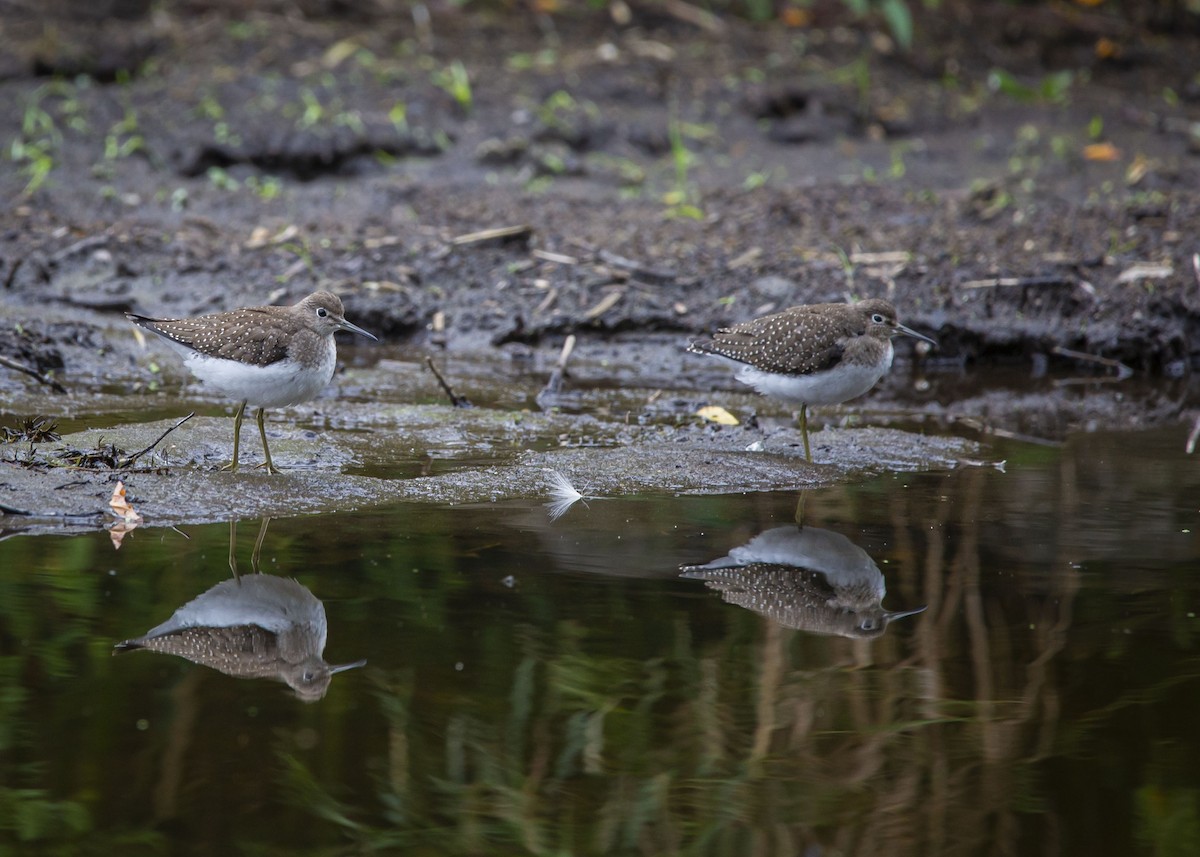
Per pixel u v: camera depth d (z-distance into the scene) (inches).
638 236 773.3
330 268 725.3
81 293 700.0
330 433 528.1
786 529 434.0
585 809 276.7
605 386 627.5
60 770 281.0
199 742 293.3
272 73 903.1
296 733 297.9
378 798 277.0
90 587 367.2
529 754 293.7
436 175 852.6
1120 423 588.1
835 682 327.0
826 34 1029.8
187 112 863.7
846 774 289.7
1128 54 1042.1
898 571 398.0
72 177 815.1
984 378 668.1
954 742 301.9
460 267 735.7
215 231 766.5
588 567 394.3
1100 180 859.4
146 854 256.8
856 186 835.4
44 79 895.7
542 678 325.1
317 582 376.5
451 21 998.4
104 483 442.3
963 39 1037.8
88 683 317.1
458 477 477.7
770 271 726.5
